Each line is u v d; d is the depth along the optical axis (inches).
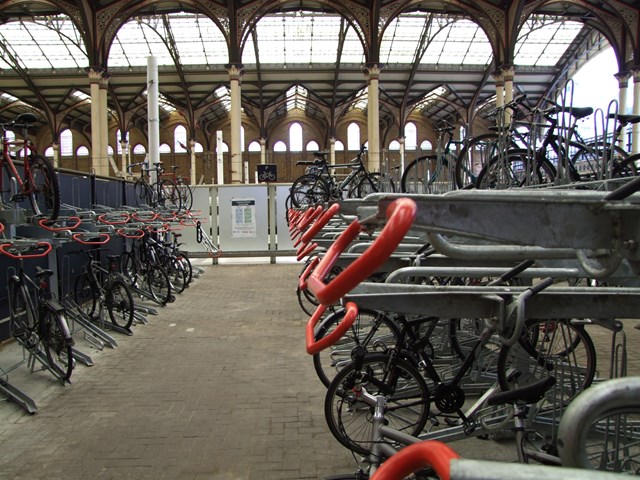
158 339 227.0
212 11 695.1
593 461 94.5
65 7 684.7
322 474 111.6
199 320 261.7
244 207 471.2
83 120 1245.1
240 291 341.1
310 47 914.7
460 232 47.6
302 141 1322.6
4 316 214.5
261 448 123.5
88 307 258.4
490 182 197.5
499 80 732.7
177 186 426.3
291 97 1164.5
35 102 1115.3
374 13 692.7
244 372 179.9
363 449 114.5
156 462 118.0
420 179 287.1
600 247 49.3
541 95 1041.5
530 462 93.0
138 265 314.3
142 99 1093.8
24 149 200.1
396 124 1202.0
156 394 160.2
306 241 59.8
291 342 217.6
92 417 143.8
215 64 944.9
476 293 78.0
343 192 374.0
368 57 712.4
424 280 151.4
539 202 48.5
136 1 702.5
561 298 75.0
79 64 943.7
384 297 76.9
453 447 119.0
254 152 1322.6
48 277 203.5
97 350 209.6
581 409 30.1
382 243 25.3
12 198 187.0
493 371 147.3
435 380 116.5
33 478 112.6
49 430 136.1
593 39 888.9
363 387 115.4
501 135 192.1
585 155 223.9
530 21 828.6
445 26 809.5
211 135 1321.4
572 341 129.3
